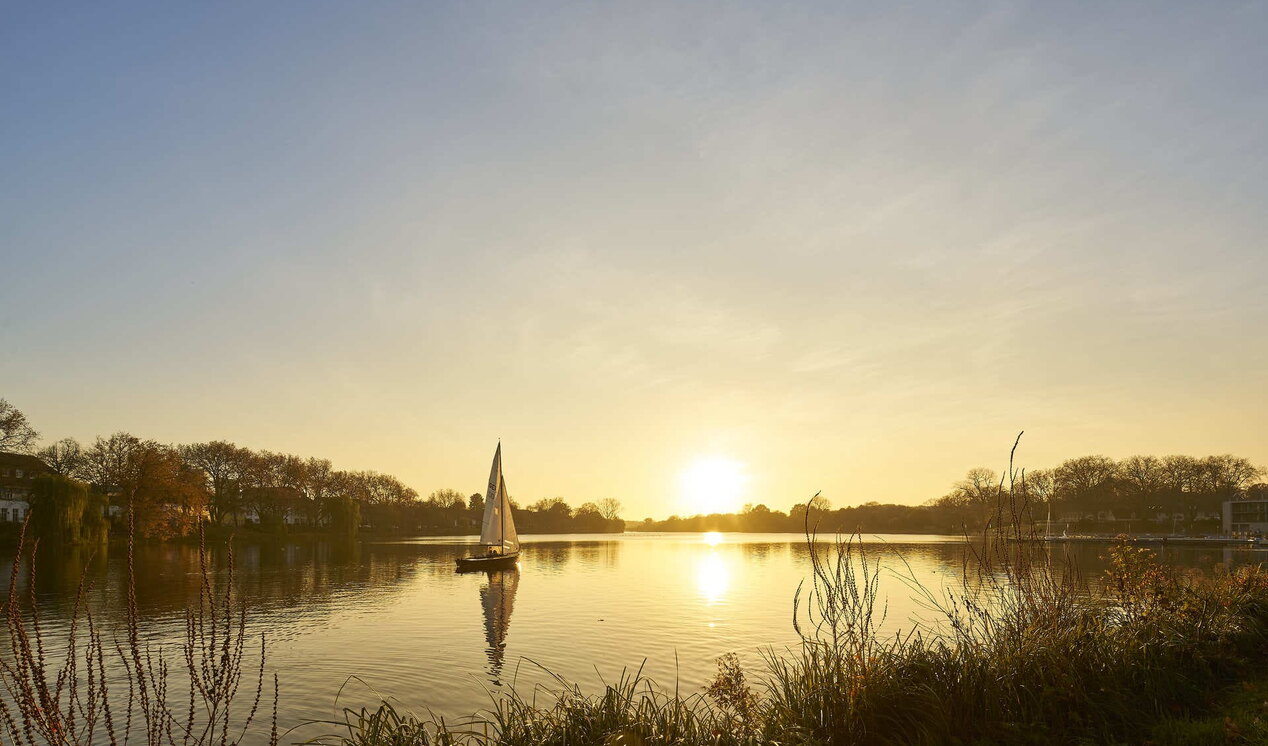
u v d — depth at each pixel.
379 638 30.88
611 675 23.69
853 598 9.86
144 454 87.44
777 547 127.94
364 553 92.12
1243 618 12.25
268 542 113.56
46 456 96.69
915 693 8.99
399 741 8.68
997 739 8.45
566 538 189.38
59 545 73.50
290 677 23.77
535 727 8.81
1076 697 9.02
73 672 6.80
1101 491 147.00
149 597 42.41
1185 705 9.41
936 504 149.25
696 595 46.84
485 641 30.14
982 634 10.62
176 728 17.84
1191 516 146.62
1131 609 11.87
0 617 32.56
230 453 115.38
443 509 183.62
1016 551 11.17
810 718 8.85
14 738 6.25
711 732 8.80
